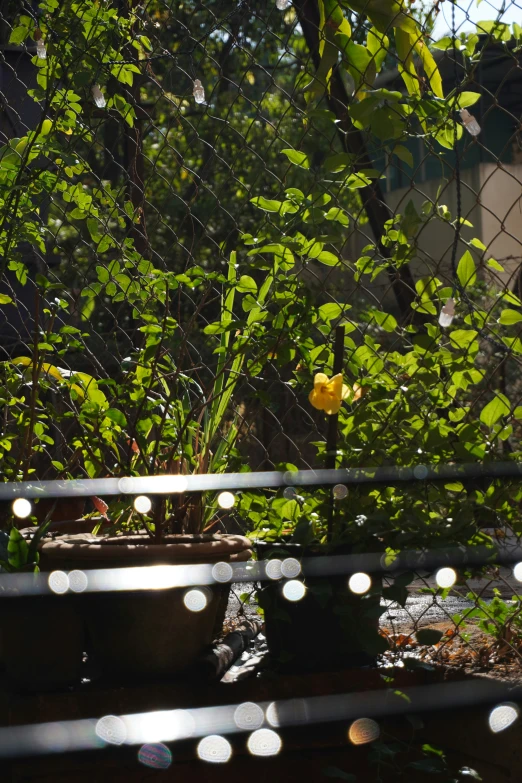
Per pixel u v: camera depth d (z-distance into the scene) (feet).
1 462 8.21
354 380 6.87
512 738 5.57
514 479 6.13
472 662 6.36
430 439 6.27
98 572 5.62
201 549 5.94
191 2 23.77
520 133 6.36
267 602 6.24
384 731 6.15
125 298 7.96
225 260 7.45
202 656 6.09
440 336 6.56
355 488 6.34
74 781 5.82
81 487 5.18
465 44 6.57
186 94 8.32
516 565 5.65
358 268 6.95
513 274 6.54
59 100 8.68
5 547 6.19
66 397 8.86
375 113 6.55
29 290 13.76
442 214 6.66
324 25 7.20
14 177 8.38
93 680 6.21
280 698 5.98
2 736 5.48
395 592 5.73
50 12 8.41
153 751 5.78
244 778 6.01
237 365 7.29
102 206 8.47
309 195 6.99
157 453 6.88
